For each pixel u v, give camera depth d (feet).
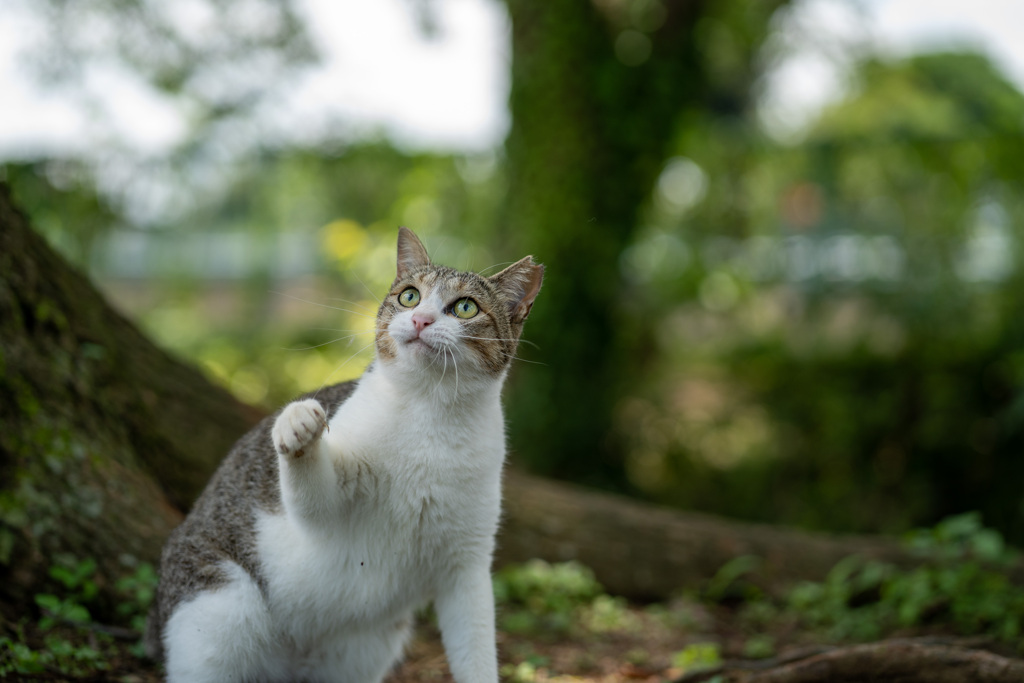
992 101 33.86
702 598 17.11
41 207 23.20
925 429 28.99
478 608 9.50
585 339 27.02
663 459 30.19
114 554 11.12
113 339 13.44
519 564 16.14
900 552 17.84
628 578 16.79
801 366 31.19
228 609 8.84
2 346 10.96
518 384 26.61
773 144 31.91
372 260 29.35
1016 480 27.68
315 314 32.99
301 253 33.63
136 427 12.96
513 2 25.81
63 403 11.55
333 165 29.99
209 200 30.37
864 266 31.24
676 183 32.32
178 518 12.37
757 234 32.45
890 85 32.68
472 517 9.26
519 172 26.58
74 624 10.16
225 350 31.37
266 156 29.01
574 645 13.98
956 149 29.60
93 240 25.57
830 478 30.12
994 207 29.71
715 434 31.01
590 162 26.12
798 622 16.19
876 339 30.96
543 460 26.76
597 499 17.85
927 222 30.22
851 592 16.97
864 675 9.61
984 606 14.74
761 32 29.14
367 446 8.79
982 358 28.76
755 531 18.19
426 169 30.76
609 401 28.09
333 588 9.02
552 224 26.13
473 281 9.94
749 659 13.88
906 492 28.78
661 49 26.48
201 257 33.01
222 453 13.94
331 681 9.91
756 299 32.65
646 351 31.12
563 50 25.50
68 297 12.64
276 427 7.97
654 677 12.37
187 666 8.74
